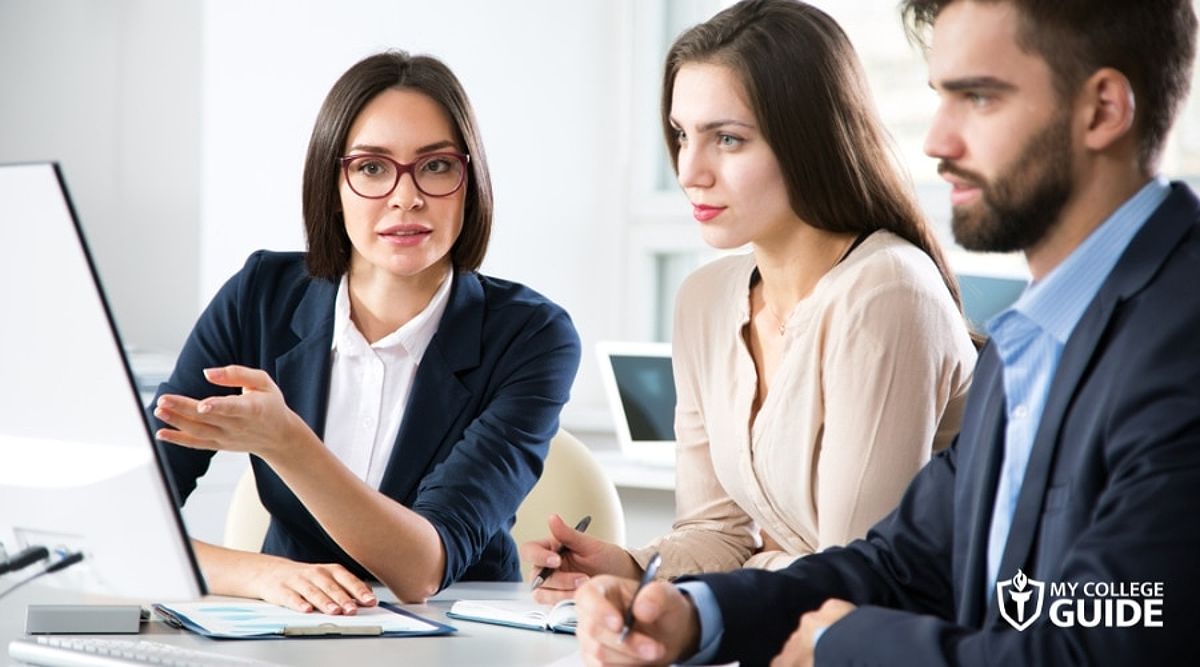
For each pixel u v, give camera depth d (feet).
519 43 14.16
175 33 12.98
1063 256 4.69
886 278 6.73
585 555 6.95
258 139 13.17
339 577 6.51
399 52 7.70
